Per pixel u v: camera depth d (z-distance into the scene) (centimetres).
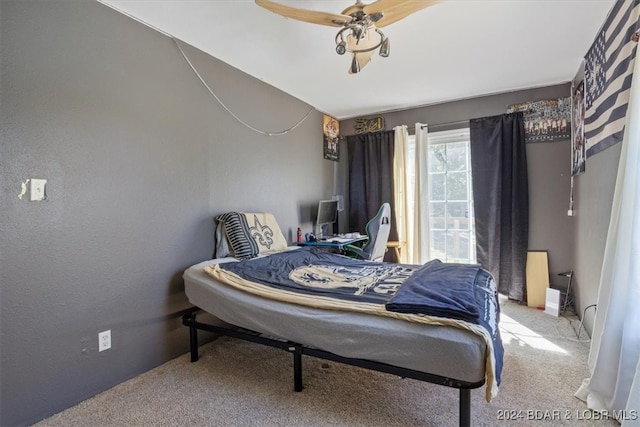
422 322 151
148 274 226
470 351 138
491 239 373
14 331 162
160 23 225
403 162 423
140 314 220
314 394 191
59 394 178
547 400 181
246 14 216
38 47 171
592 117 246
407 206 424
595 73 239
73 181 185
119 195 208
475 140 383
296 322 180
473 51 271
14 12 163
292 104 379
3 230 159
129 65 215
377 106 422
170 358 239
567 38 249
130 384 205
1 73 158
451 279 197
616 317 162
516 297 359
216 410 177
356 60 219
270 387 199
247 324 200
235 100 300
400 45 260
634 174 153
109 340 202
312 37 246
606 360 166
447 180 415
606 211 214
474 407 176
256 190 325
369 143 449
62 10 181
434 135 411
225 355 246
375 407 178
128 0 199
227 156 292
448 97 389
